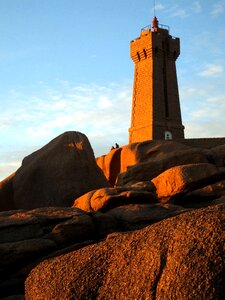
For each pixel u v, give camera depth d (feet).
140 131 227.81
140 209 55.67
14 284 46.75
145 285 23.40
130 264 24.71
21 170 85.20
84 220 51.60
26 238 49.80
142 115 228.84
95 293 25.32
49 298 26.55
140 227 54.19
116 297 24.36
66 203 79.15
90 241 51.13
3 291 46.68
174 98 234.17
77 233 50.96
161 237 24.29
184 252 22.79
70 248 49.49
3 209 82.74
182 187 65.51
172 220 24.84
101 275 25.67
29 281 28.30
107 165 106.73
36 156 86.17
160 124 224.33
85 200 64.39
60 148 82.99
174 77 236.43
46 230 50.83
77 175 80.69
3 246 46.78
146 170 81.71
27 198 81.25
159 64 232.32
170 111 230.89
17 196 82.17
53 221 51.55
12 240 49.47
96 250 26.91
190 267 22.27
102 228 53.52
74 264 26.86
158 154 97.55
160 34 234.58
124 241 26.11
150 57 231.09
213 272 21.81
